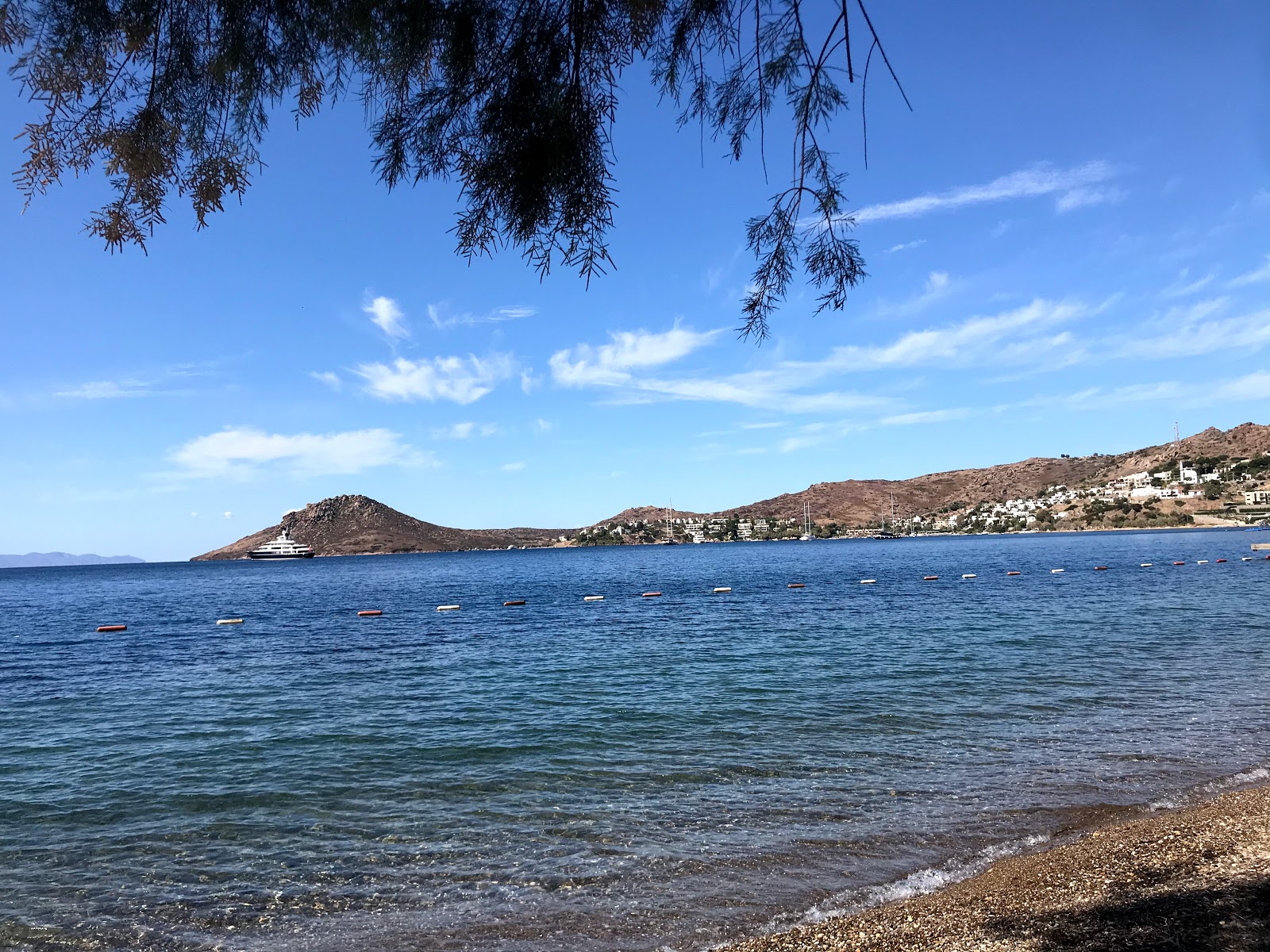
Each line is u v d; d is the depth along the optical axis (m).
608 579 82.56
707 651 26.16
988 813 10.18
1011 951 6.23
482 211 4.66
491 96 4.55
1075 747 13.12
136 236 4.55
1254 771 11.48
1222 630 27.83
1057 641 25.97
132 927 7.85
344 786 12.24
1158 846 8.43
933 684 18.98
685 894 8.20
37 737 16.17
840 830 9.80
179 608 59.62
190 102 4.45
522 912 7.93
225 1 4.31
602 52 4.55
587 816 10.58
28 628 44.28
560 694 19.16
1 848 9.95
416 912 8.02
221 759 14.02
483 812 10.91
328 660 27.09
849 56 3.75
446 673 23.28
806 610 40.59
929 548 159.88
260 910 8.16
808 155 4.42
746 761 12.93
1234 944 5.93
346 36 4.38
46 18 4.02
